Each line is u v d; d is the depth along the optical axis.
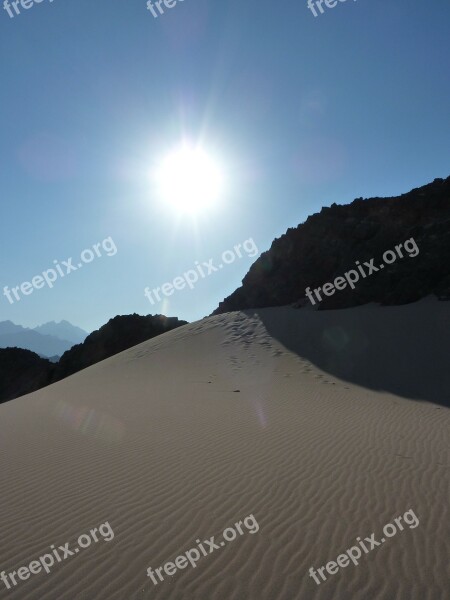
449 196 36.62
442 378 17.36
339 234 39.69
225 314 34.19
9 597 4.32
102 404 14.91
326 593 4.27
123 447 9.23
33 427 11.92
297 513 5.86
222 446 9.03
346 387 16.81
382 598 4.18
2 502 6.53
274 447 8.88
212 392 16.19
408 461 7.88
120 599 4.26
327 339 23.88
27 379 66.12
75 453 8.94
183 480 7.14
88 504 6.33
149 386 18.52
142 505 6.23
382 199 39.97
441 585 4.35
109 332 60.97
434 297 28.94
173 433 10.29
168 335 31.00
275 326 27.56
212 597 4.25
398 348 21.17
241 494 6.51
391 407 13.39
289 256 43.41
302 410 12.79
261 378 18.56
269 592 4.30
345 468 7.54
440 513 5.77
